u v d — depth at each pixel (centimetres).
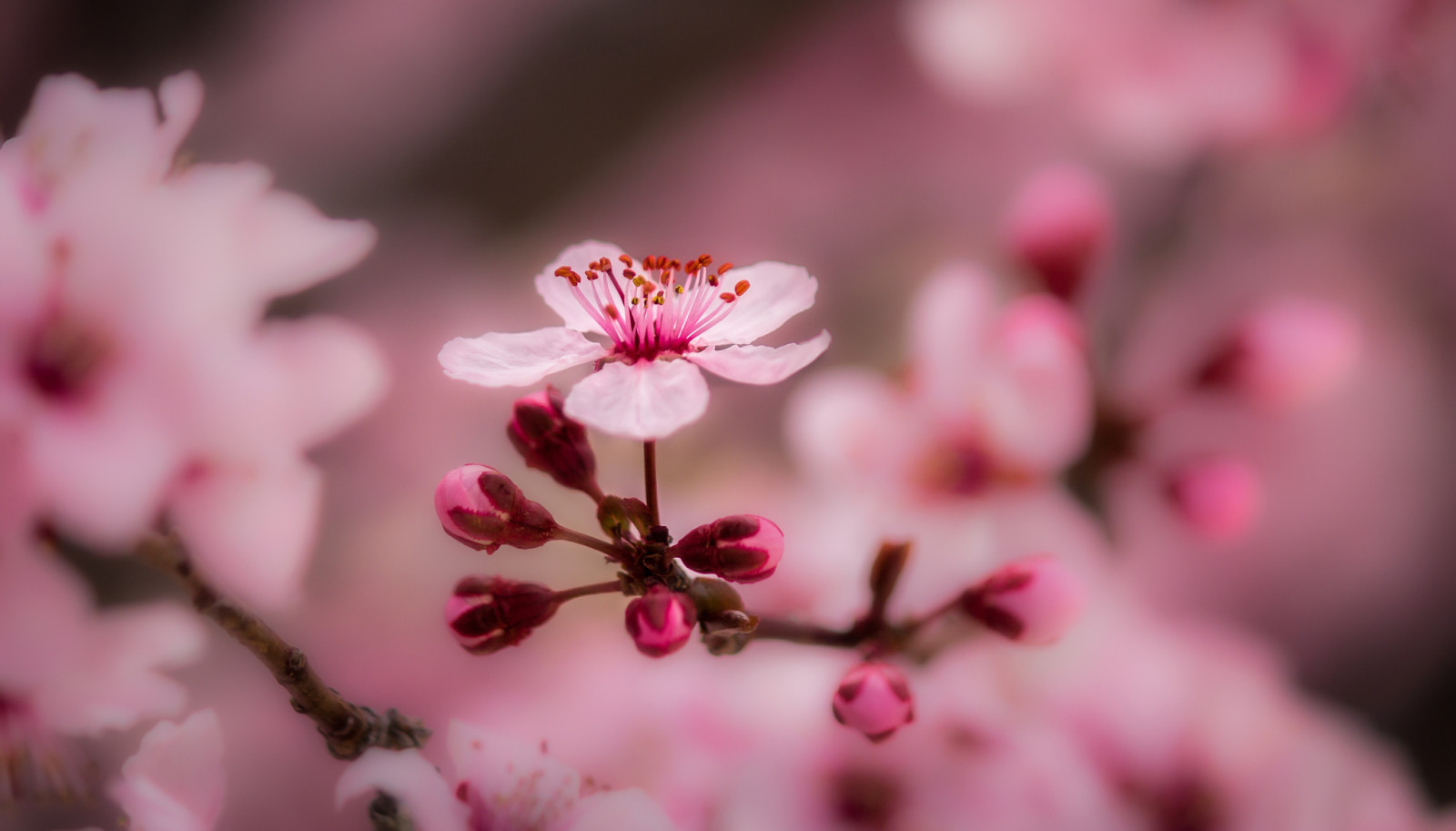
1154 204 37
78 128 18
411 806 18
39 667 17
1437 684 32
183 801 18
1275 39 27
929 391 22
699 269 19
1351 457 33
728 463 32
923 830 21
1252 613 32
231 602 18
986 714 21
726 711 22
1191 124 28
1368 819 21
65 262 17
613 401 18
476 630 18
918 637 20
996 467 22
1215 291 35
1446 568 33
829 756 21
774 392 34
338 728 18
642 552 18
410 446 38
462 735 18
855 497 22
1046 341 22
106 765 24
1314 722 22
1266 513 32
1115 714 21
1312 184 36
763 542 18
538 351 18
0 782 18
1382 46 28
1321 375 23
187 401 17
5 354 17
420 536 35
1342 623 32
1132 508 23
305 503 18
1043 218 23
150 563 18
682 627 18
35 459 17
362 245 18
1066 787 21
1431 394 34
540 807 18
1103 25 27
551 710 25
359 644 33
